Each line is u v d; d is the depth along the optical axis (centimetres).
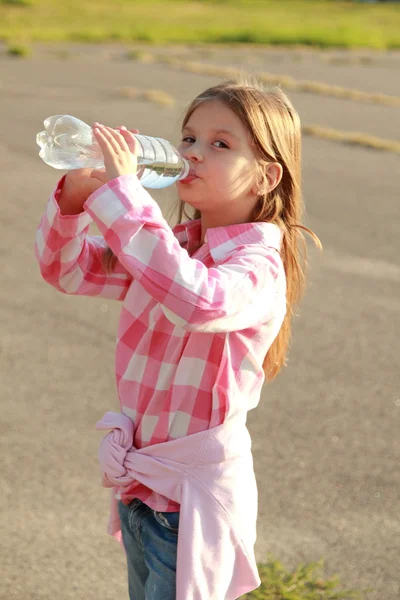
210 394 210
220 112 215
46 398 517
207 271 197
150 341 217
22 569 353
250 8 5453
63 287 235
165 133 1411
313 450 475
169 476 210
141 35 3531
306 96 2080
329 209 1056
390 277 811
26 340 605
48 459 445
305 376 576
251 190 220
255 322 205
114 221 192
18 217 925
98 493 416
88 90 1931
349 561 372
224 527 207
